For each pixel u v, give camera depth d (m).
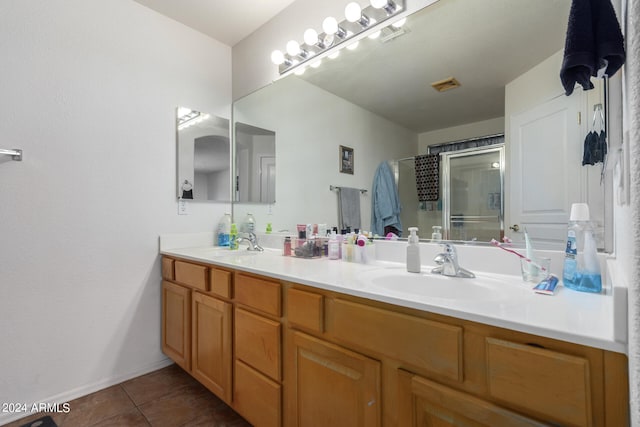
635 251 0.36
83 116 1.64
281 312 1.16
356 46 1.58
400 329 0.81
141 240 1.85
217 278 1.46
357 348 0.93
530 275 1.00
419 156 1.40
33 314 1.49
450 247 1.15
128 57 1.81
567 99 1.00
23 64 1.47
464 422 0.70
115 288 1.75
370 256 1.43
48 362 1.53
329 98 1.73
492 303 0.76
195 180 2.09
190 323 1.67
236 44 2.30
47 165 1.53
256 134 2.14
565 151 1.00
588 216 0.87
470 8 1.24
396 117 1.46
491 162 1.19
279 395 1.15
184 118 2.05
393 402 0.84
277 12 1.96
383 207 1.51
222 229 2.17
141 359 1.85
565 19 1.03
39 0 1.52
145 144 1.87
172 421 1.45
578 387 0.56
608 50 0.63
